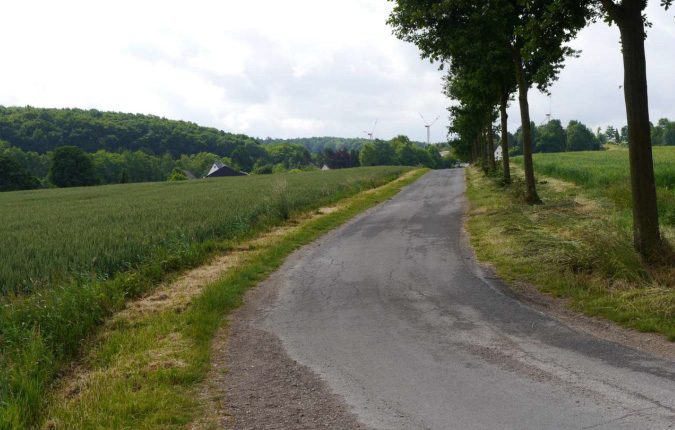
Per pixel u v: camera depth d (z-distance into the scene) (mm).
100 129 165500
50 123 156875
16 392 4742
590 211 13422
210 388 4809
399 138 166250
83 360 5871
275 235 14070
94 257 9891
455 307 7105
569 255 8188
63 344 6086
